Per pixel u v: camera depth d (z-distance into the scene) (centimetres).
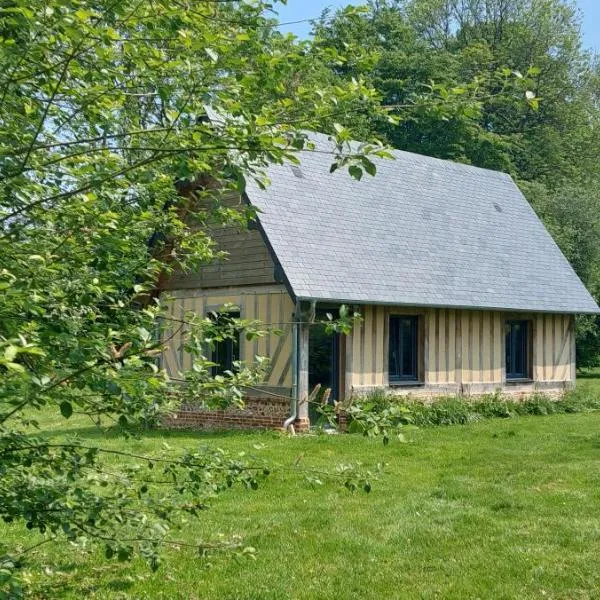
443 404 1783
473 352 1952
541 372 2141
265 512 877
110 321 424
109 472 492
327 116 401
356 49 458
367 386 1700
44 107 430
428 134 3775
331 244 1719
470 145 3769
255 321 459
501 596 612
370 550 731
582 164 4494
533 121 4509
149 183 496
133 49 407
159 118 464
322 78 460
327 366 1692
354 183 1969
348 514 866
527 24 4519
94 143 461
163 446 479
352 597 611
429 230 2023
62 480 438
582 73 4578
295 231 1672
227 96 404
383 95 421
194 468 451
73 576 653
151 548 436
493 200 2375
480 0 4650
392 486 1020
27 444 406
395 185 2097
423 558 709
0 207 415
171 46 433
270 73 418
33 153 418
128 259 477
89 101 416
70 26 351
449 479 1061
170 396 420
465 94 432
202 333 437
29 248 414
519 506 899
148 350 370
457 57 4219
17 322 355
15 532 780
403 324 1825
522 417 1922
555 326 2186
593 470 1120
